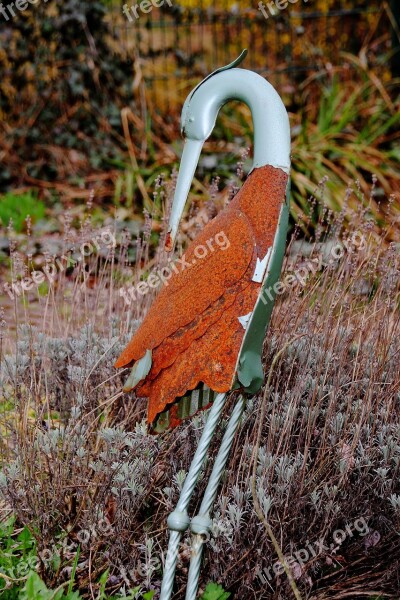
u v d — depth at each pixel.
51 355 2.70
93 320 2.88
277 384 2.43
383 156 5.86
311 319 2.59
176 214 1.85
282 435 2.19
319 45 7.09
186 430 2.31
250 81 1.77
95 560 2.23
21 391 2.54
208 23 7.32
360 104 6.39
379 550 2.26
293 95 6.80
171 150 6.36
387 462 2.22
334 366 2.48
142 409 2.53
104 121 6.61
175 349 1.77
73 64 6.60
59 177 6.47
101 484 2.21
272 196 1.73
